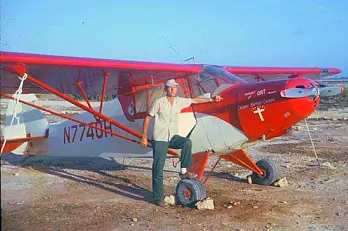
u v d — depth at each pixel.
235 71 8.12
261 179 7.13
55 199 6.04
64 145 8.63
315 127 16.70
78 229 4.65
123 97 7.26
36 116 9.01
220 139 6.13
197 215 5.29
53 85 6.62
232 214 5.32
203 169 6.27
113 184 7.18
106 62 5.75
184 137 5.96
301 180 7.38
